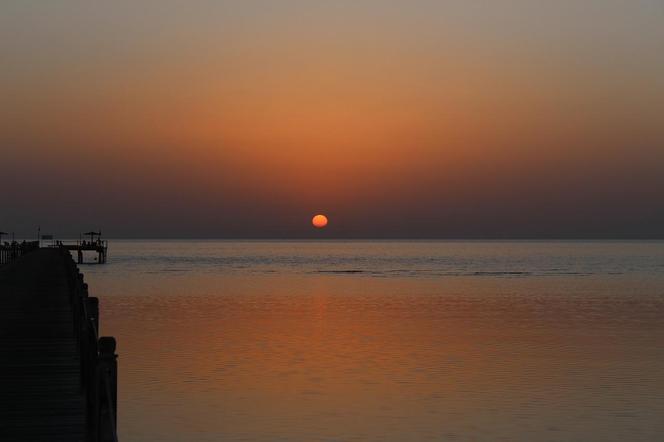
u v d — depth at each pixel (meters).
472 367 34.16
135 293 77.25
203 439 22.48
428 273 129.88
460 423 24.62
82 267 145.88
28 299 32.16
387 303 68.25
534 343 42.16
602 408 26.69
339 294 79.00
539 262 191.50
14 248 76.56
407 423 24.58
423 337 44.41
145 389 28.80
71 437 12.80
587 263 183.88
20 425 13.53
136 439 22.38
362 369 33.38
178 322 50.72
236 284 94.50
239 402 26.86
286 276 117.00
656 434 23.62
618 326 50.62
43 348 20.83
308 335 44.72
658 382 31.12
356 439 22.73
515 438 23.14
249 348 39.12
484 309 62.75
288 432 23.36
